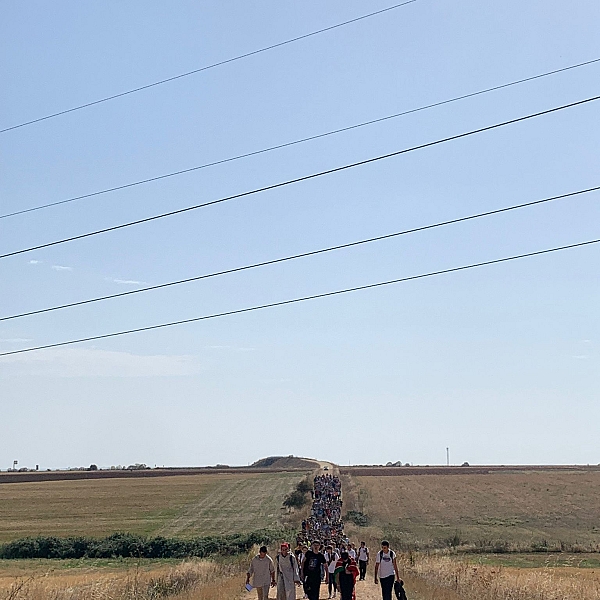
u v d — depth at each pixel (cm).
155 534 7525
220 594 2627
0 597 2525
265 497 10650
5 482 13700
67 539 7056
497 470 15775
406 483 12688
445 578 3362
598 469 16300
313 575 2273
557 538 7406
